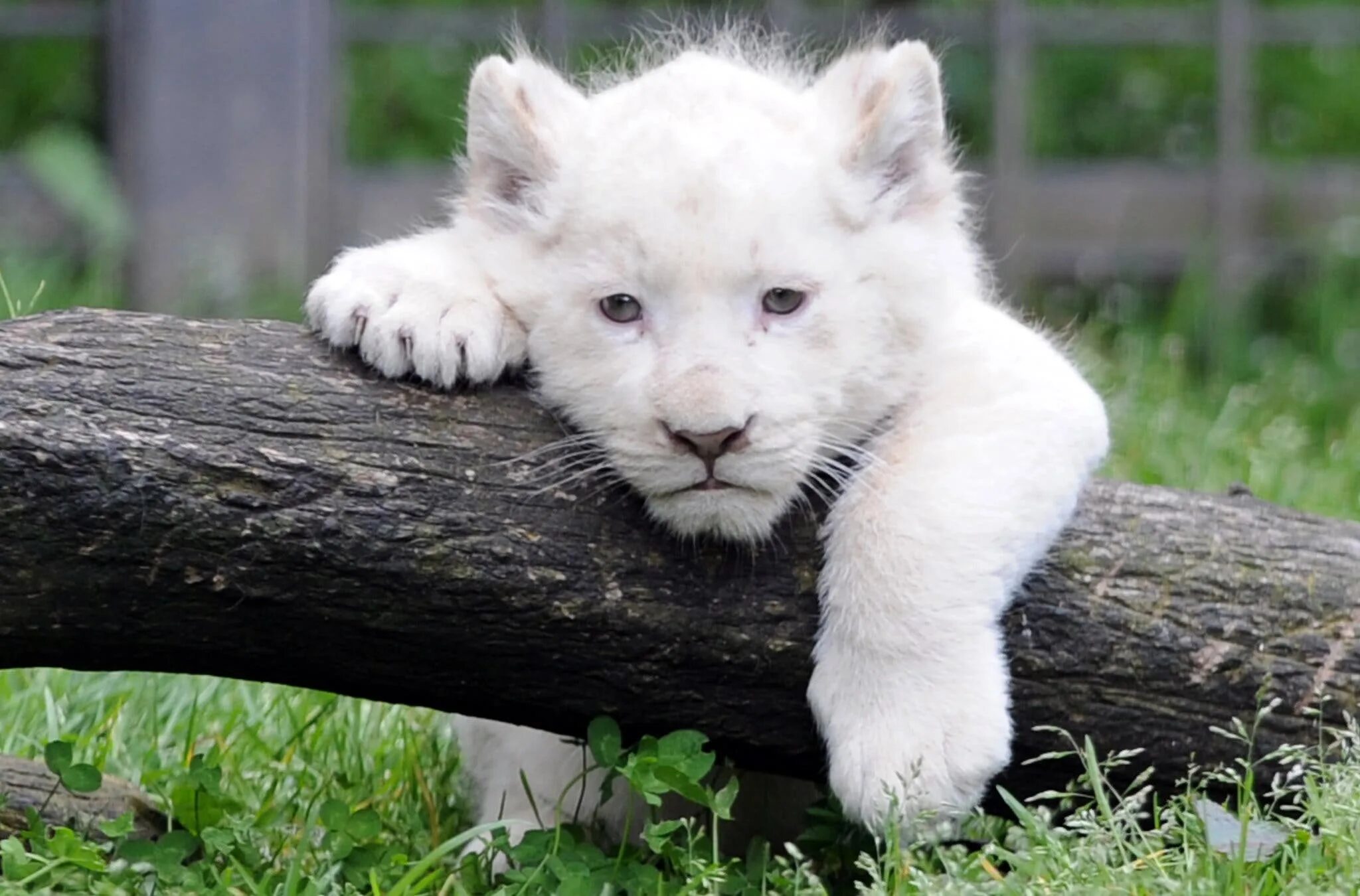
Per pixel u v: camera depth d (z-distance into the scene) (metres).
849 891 8.32
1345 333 19.44
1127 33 21.64
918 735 7.77
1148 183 20.62
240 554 7.40
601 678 7.92
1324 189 20.66
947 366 8.59
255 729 9.91
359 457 7.60
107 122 21.77
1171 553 8.45
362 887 8.13
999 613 8.11
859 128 8.44
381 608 7.59
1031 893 7.14
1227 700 8.30
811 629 8.05
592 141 8.58
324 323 7.88
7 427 7.18
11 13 21.14
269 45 19.44
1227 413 15.21
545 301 8.25
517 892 7.80
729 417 7.76
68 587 7.33
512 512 7.75
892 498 8.11
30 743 9.56
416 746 9.90
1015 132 20.36
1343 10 22.17
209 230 19.44
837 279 8.24
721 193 8.08
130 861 8.01
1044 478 8.20
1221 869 7.32
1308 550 8.57
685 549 7.97
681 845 8.77
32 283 17.88
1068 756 8.29
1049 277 20.83
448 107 24.17
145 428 7.35
